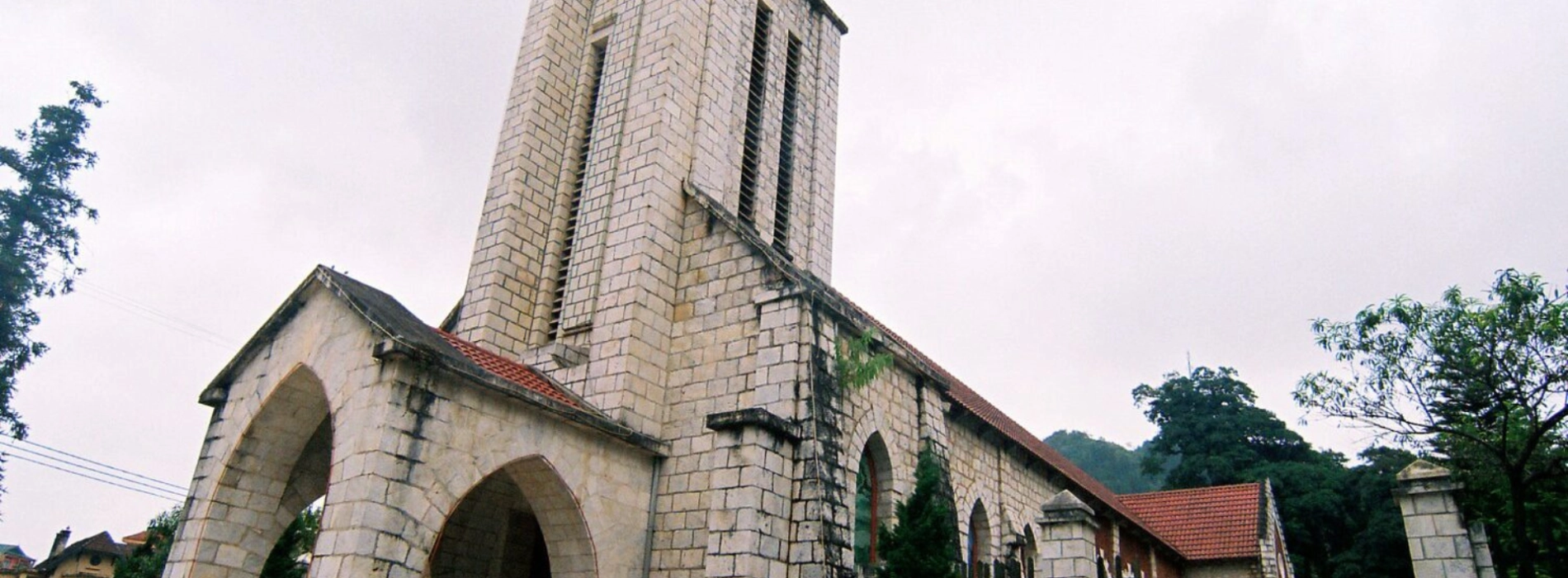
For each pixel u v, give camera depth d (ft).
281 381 52.13
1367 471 181.27
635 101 75.82
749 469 51.83
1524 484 57.06
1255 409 221.25
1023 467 95.45
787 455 54.90
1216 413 224.74
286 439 54.85
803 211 90.84
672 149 72.69
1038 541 93.50
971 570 81.35
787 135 92.73
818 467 54.85
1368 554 167.84
